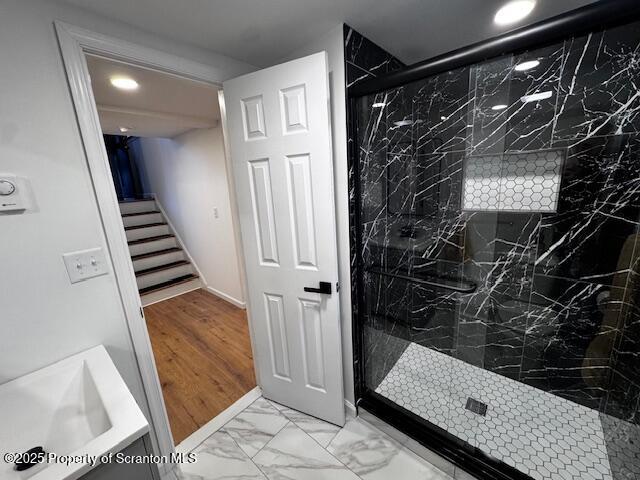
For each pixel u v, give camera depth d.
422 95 1.67
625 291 1.31
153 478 0.76
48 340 1.03
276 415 1.70
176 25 1.18
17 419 0.87
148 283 3.62
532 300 1.62
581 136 1.31
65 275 1.05
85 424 0.94
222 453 1.47
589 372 1.51
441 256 1.86
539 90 1.36
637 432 1.18
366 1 1.12
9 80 0.90
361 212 1.51
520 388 1.73
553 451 1.33
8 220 0.93
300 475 1.34
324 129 1.25
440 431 1.44
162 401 1.38
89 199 1.09
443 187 1.74
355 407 1.66
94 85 1.69
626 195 1.25
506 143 1.50
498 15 1.26
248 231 1.58
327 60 1.26
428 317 2.03
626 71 1.16
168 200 4.11
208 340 2.59
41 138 0.97
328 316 1.47
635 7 0.75
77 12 1.01
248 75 1.36
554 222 1.46
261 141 1.40
